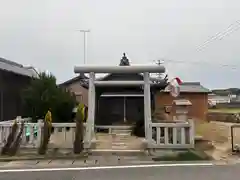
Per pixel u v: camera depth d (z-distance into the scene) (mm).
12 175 7980
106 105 17875
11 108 17188
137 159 10227
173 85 13375
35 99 15695
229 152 11352
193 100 28906
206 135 16438
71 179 7484
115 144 12141
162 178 7488
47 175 7949
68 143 11297
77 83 28016
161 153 11000
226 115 28469
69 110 17094
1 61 17703
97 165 9289
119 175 7867
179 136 11773
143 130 14391
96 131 16031
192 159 10234
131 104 17938
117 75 16406
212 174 7973
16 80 18141
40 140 11172
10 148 10641
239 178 7484
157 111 20953
